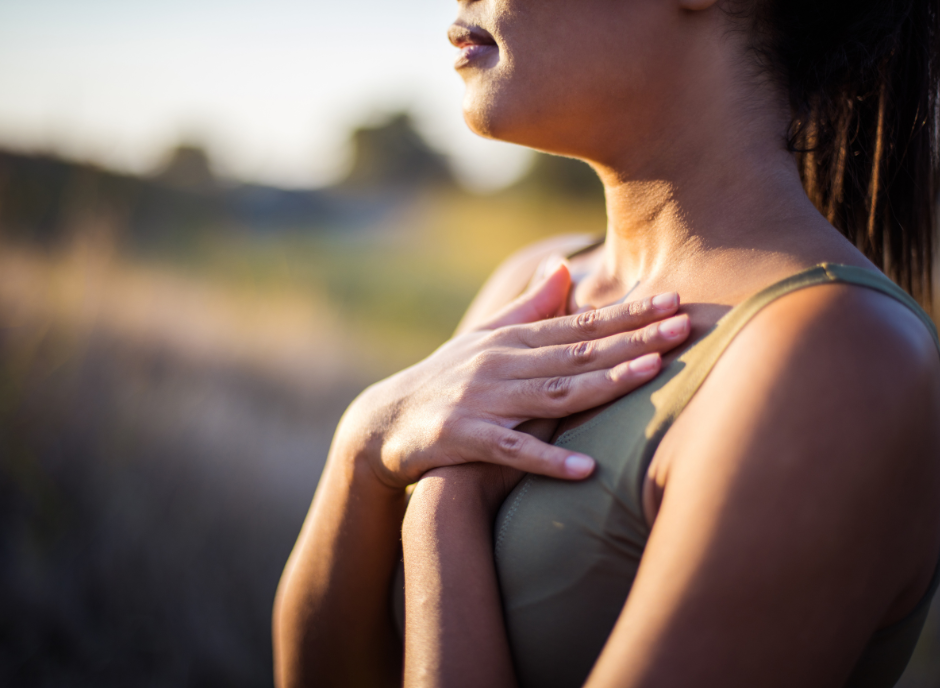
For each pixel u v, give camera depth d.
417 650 0.67
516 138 0.82
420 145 23.81
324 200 14.80
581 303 0.93
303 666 0.90
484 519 0.74
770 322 0.58
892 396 0.52
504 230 13.32
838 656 0.52
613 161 0.82
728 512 0.52
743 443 0.53
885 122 0.85
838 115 0.86
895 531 0.53
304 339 3.87
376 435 0.85
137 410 2.76
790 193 0.72
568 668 0.66
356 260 7.94
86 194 3.30
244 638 2.36
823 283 0.58
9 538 2.30
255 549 2.52
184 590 2.33
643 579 0.55
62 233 3.22
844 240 0.66
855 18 0.75
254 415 3.04
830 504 0.51
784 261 0.64
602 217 15.23
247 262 4.86
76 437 2.59
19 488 2.39
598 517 0.64
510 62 0.77
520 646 0.68
